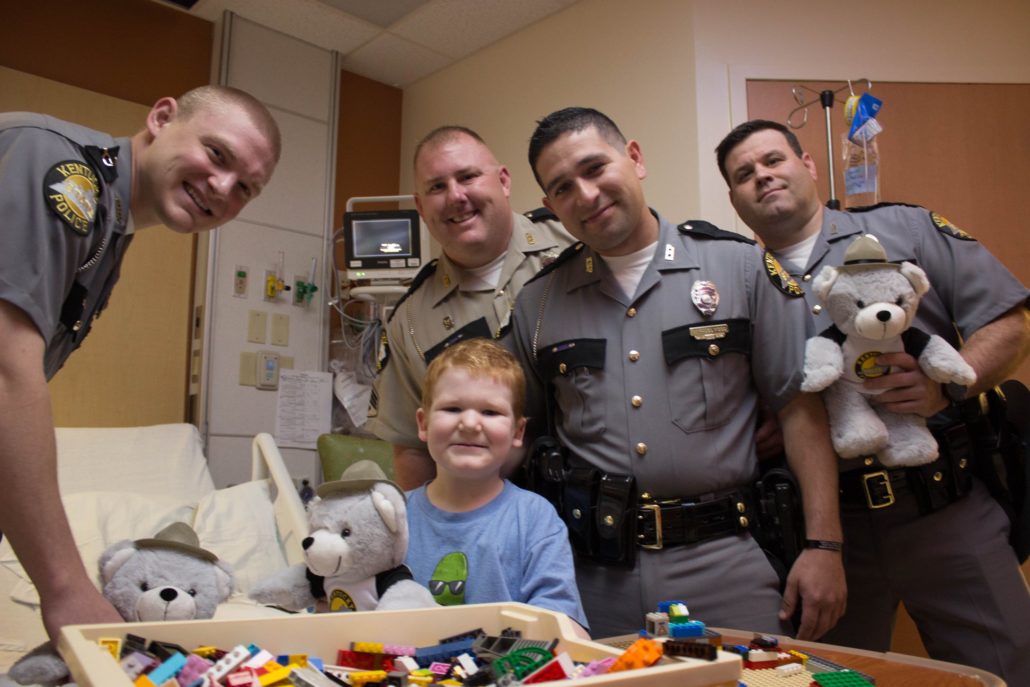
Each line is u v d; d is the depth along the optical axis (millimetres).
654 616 1005
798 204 1936
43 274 1027
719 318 1492
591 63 3342
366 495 1043
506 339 1701
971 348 1651
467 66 3951
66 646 639
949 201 2723
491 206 1833
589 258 1628
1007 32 2818
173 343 3404
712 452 1430
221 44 3568
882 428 1472
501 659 695
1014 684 1554
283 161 3688
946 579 1620
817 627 1372
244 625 742
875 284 1428
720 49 2930
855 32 2861
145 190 1337
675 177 2947
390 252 3250
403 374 1950
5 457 962
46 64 3234
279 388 3543
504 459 1313
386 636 802
